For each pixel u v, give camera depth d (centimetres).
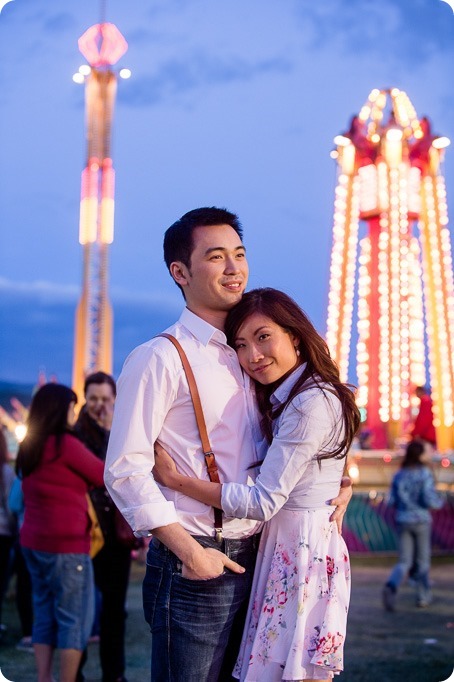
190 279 294
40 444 447
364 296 2300
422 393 1450
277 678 277
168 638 274
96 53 1898
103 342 1911
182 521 275
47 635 453
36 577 457
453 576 989
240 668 289
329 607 280
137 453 267
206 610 274
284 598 281
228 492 268
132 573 934
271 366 289
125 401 272
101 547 480
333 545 291
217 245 289
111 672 491
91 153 1892
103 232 1938
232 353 291
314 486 288
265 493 269
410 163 2341
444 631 695
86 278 1898
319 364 291
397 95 2317
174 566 275
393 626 714
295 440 274
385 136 2264
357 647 638
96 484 455
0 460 627
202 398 278
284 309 290
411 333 2206
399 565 788
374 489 1314
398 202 2267
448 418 2198
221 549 278
